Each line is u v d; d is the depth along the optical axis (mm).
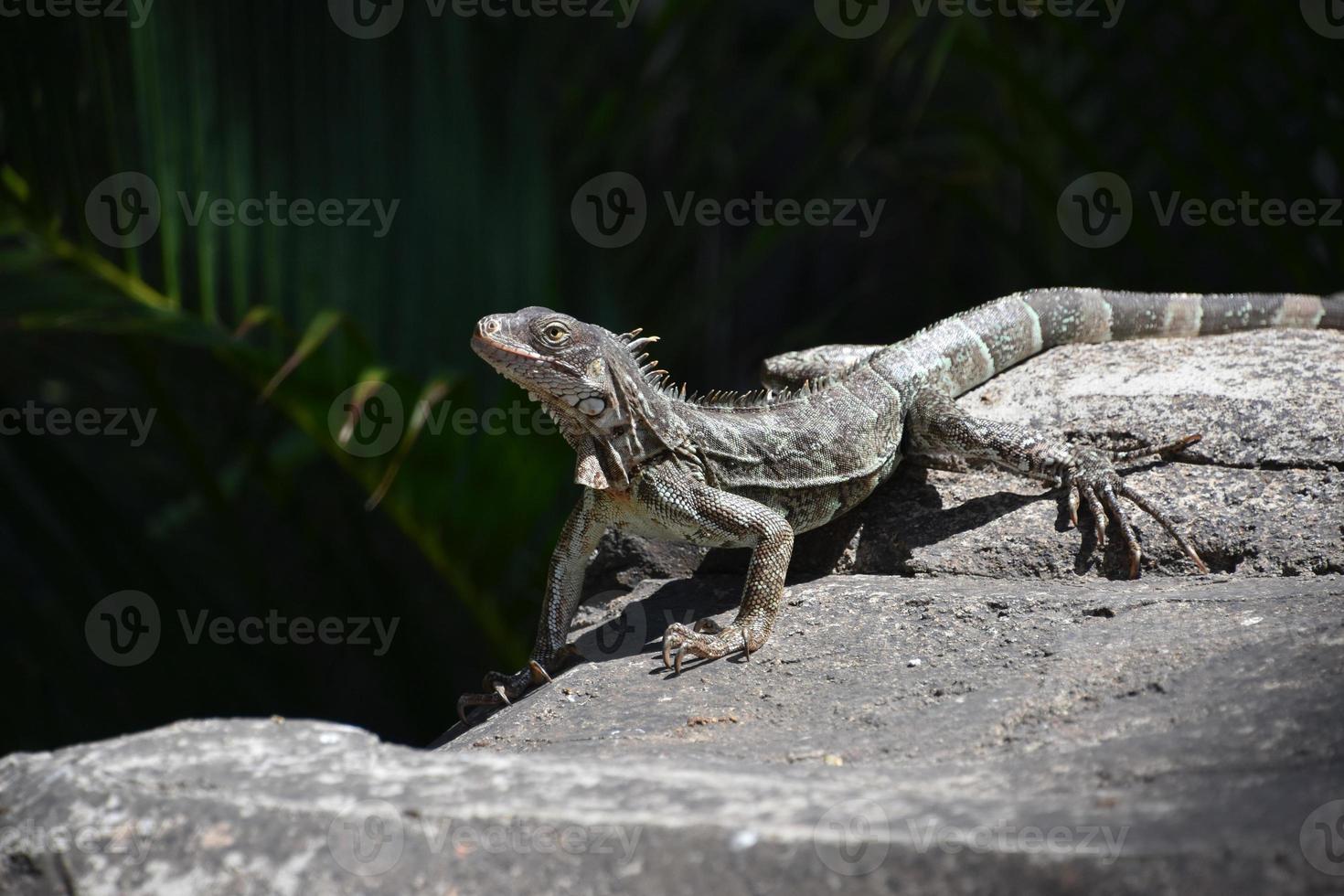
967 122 12320
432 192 8781
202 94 8172
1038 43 13656
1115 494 6062
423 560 9914
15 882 3555
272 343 8219
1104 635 5023
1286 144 10625
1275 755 3564
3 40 8016
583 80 12445
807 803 3523
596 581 7383
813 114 17156
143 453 11656
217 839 3523
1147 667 4598
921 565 6312
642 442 6121
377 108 8680
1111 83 10945
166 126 8102
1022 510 6422
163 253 8117
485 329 5883
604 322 9938
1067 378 7230
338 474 9805
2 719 10414
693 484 6113
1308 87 10438
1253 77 13891
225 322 8273
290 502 10008
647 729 5113
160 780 3768
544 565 8812
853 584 6203
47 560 10281
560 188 12078
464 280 8805
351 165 8578
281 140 8391
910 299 18047
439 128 8844
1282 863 2914
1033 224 13812
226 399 10133
